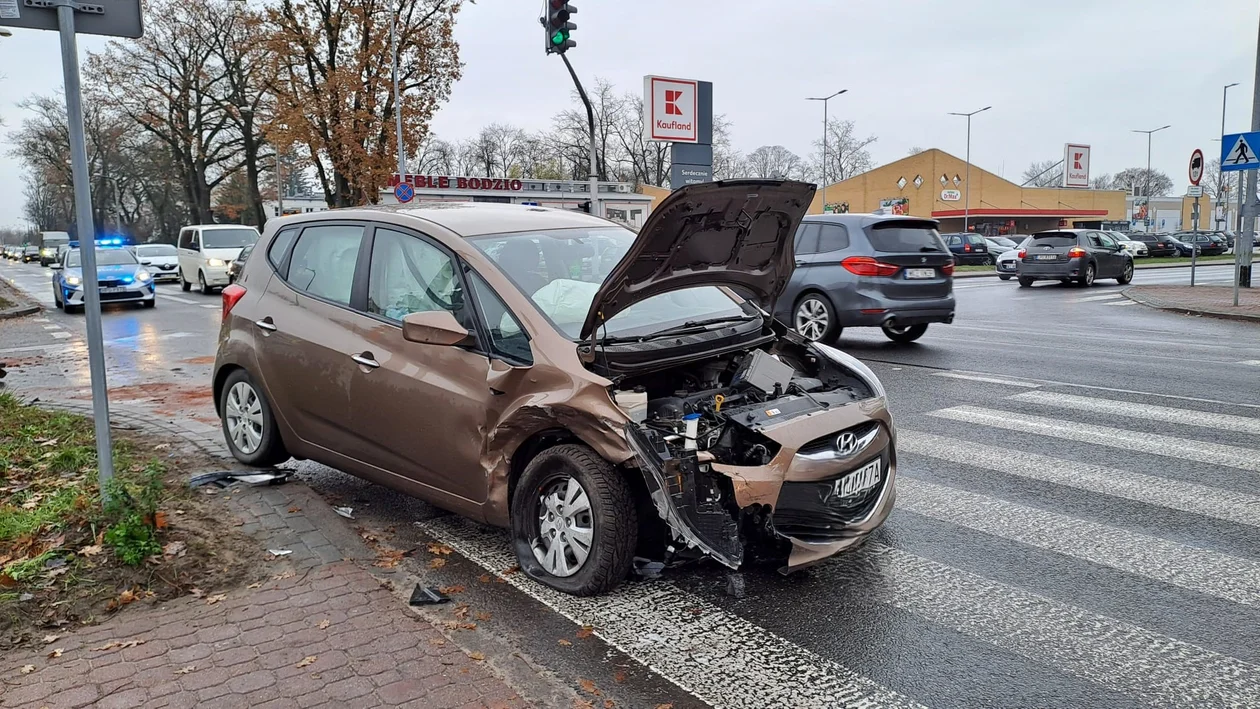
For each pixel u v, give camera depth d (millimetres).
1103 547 4574
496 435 4098
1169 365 10141
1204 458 6203
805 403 4238
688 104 28125
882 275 11070
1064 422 7352
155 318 17938
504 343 4176
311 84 33156
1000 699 3156
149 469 4484
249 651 3330
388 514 5113
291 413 5262
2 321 18156
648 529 4047
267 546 4352
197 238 26281
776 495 3771
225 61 47844
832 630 3684
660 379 4613
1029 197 73062
